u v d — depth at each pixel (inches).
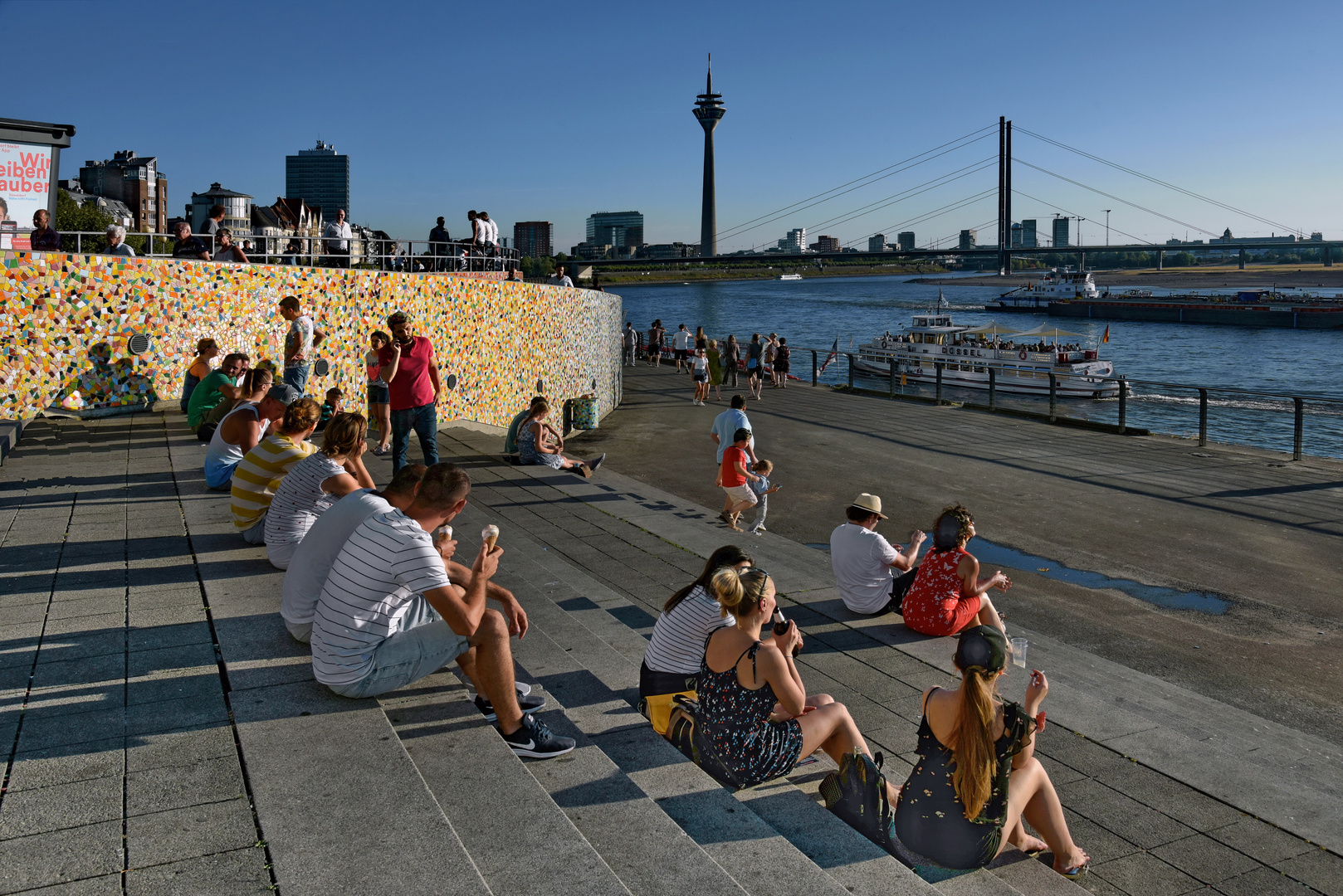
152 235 500.7
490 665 145.3
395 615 148.3
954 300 7362.2
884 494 535.5
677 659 171.2
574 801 134.6
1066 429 800.3
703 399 1007.6
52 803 117.6
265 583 208.5
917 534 289.7
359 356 541.3
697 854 120.2
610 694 189.3
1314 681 271.9
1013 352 1569.9
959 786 138.0
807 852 139.7
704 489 549.0
